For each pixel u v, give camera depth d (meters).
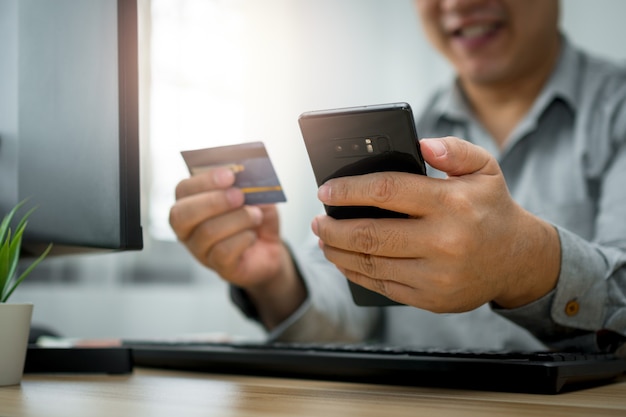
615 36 2.52
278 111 2.77
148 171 2.23
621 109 1.46
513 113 1.64
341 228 0.63
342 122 0.58
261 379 0.71
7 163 0.80
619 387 0.64
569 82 1.52
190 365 0.80
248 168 0.86
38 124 0.76
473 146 0.61
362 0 2.99
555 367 0.56
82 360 0.75
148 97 2.24
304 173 2.86
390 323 1.51
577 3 2.59
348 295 1.32
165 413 0.46
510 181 1.55
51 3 0.75
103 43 0.69
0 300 0.65
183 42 2.40
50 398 0.55
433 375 0.62
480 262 0.61
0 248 0.65
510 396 0.56
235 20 2.62
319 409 0.49
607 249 0.83
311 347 0.74
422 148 0.58
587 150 1.47
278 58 2.78
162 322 2.21
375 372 0.65
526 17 1.49
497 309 0.75
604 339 0.80
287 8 2.80
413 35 2.93
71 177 0.72
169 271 2.27
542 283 0.71
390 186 0.58
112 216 0.68
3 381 0.64
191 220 0.91
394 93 2.96
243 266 1.03
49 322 1.86
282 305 1.15
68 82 0.73
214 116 2.50
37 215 0.76
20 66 0.79
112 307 2.04
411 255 0.61
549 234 0.70
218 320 2.43
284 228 2.81
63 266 1.92
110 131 0.68
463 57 1.58
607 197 1.33
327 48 2.93
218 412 0.47
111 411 0.47
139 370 0.82
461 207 0.58
